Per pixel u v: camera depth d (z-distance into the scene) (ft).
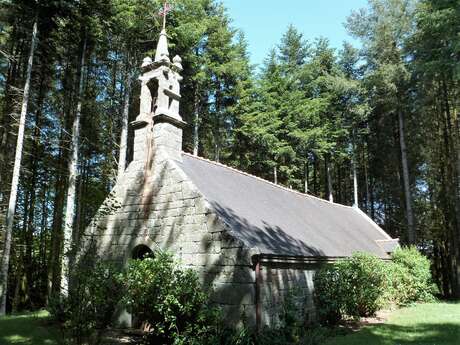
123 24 61.11
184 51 71.51
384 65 80.12
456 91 76.64
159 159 38.81
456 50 54.24
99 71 76.13
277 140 91.45
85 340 25.44
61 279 40.14
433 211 92.58
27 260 62.69
